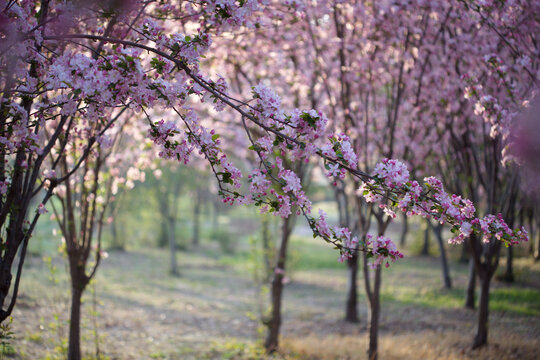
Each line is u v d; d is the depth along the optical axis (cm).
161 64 296
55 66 273
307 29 740
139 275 1823
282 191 315
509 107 538
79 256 641
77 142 532
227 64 823
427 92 748
